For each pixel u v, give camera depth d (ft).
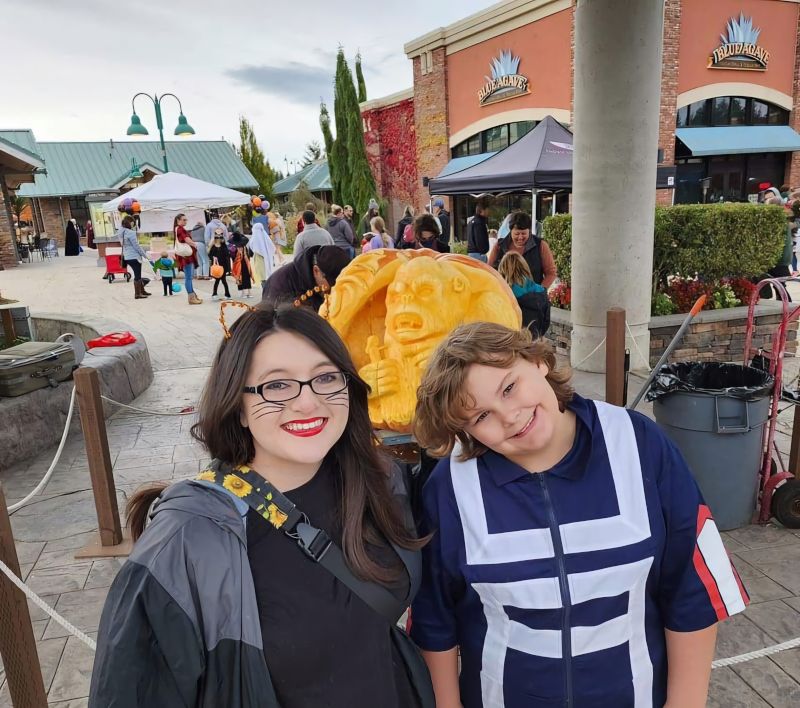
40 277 59.62
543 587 4.25
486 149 62.34
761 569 10.17
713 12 50.96
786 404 17.75
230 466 4.23
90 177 112.37
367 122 81.25
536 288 17.07
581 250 20.58
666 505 4.39
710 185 57.11
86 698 8.29
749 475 11.11
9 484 14.93
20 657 7.45
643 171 19.53
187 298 43.09
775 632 8.78
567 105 51.72
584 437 4.50
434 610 4.69
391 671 4.17
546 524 4.31
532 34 53.62
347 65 78.79
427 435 4.63
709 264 22.20
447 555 4.53
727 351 21.91
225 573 3.73
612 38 18.51
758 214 22.06
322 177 113.80
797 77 55.16
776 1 52.75
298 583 3.96
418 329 9.04
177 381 23.12
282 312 4.24
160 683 3.60
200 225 54.39
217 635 3.67
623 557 4.23
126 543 12.00
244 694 3.67
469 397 4.19
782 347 10.88
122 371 20.52
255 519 4.05
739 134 54.13
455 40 61.62
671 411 11.08
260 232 42.91
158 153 115.34
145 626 3.55
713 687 7.89
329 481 4.43
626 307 20.35
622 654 4.31
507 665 4.39
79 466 15.89
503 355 4.18
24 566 11.43
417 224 25.31
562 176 26.71
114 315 37.32
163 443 17.26
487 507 4.42
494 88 58.34
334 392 4.17
